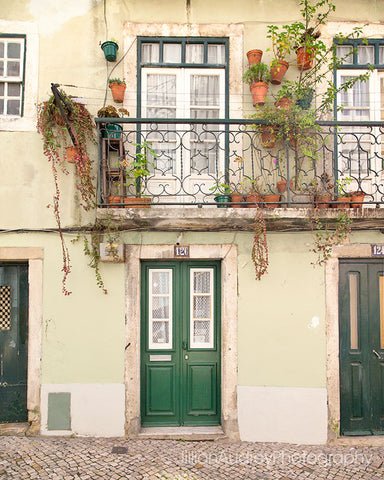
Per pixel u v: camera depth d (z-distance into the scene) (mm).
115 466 3439
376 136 4359
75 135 3982
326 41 4434
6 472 3307
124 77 4371
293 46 4391
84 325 4133
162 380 4305
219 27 4430
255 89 4184
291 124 3980
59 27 4359
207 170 4477
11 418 4289
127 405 4082
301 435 4066
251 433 4082
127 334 4137
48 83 4305
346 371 4203
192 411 4301
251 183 4148
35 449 3740
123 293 4156
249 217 3912
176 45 4496
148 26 4414
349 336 4230
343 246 4184
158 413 4281
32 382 4086
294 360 4133
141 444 3910
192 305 4348
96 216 3977
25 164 4219
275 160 4348
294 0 4441
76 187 4211
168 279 4367
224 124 4168
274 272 4184
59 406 4070
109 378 4102
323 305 4164
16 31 4312
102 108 4105
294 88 4242
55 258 4168
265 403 4098
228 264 4184
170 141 4477
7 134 4223
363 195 4039
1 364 4340
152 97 4473
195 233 4207
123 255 4113
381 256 4164
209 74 4473
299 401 4094
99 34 4379
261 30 4430
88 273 4164
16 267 4422
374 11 4461
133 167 4141
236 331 4152
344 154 4504
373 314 4250
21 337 4375
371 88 4527
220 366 4316
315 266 4191
